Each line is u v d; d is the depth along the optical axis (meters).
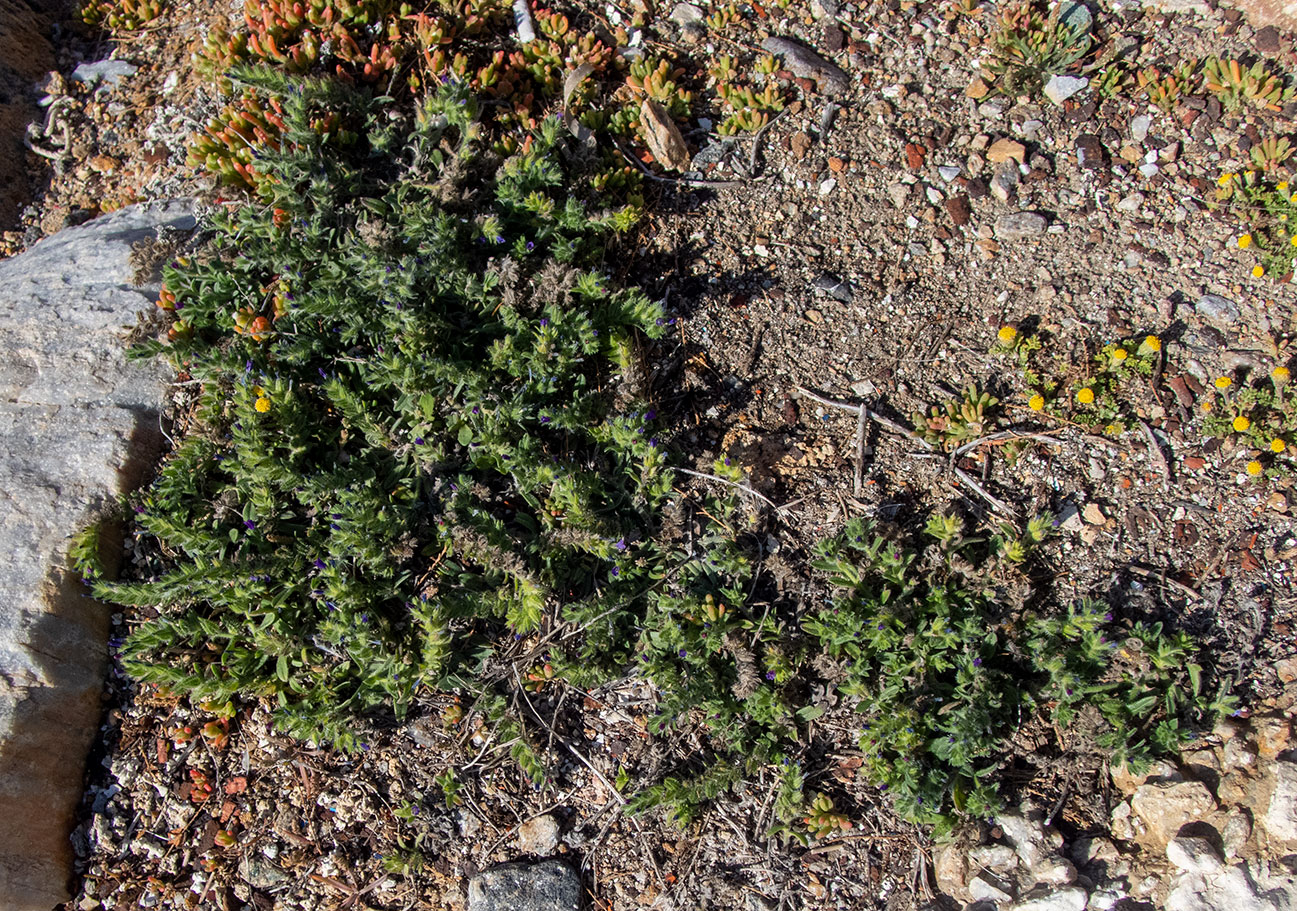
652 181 0.66
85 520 0.59
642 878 0.55
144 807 0.57
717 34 0.69
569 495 0.57
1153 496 0.58
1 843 0.54
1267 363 0.59
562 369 0.59
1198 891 0.51
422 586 0.58
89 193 0.71
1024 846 0.54
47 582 0.58
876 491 0.59
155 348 0.61
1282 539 0.57
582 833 0.56
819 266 0.63
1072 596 0.57
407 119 0.65
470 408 0.58
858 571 0.56
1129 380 0.60
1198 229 0.62
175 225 0.66
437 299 0.61
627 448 0.59
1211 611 0.56
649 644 0.57
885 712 0.55
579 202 0.62
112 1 0.77
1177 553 0.57
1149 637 0.55
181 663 0.58
